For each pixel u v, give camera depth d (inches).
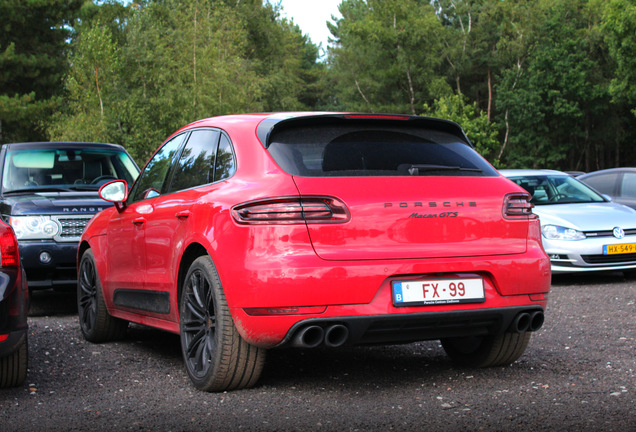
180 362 201.3
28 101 1482.5
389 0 2397.9
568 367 180.7
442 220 154.6
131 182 345.4
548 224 379.6
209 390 162.7
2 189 327.3
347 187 150.3
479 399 151.5
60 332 257.9
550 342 216.5
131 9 1256.8
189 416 142.7
